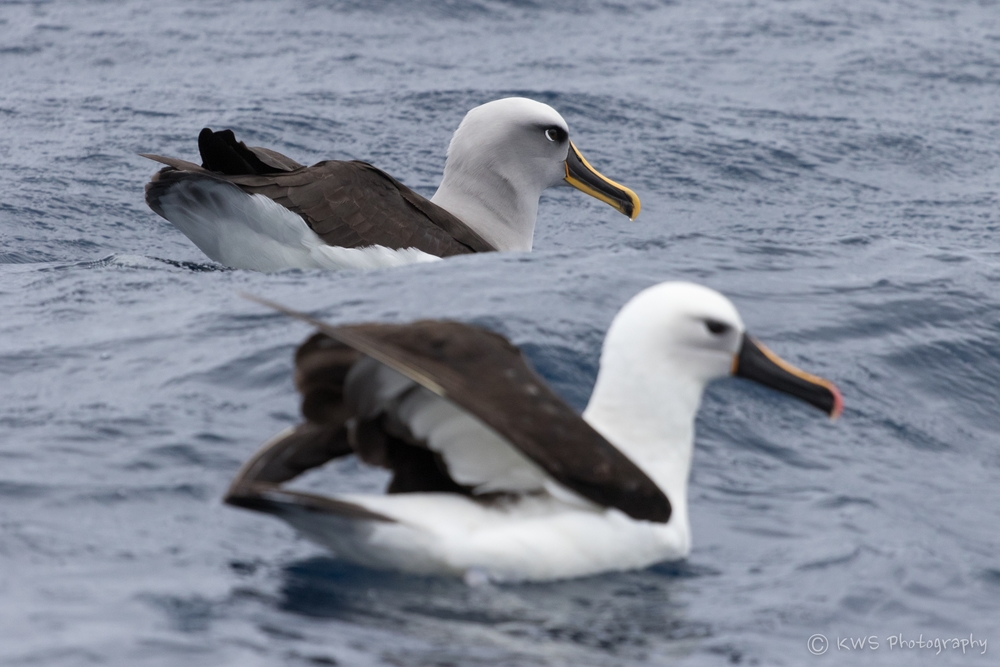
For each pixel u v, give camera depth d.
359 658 6.54
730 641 7.12
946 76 29.00
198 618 6.91
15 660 6.34
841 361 12.18
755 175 22.42
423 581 7.26
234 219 14.96
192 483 8.88
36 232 18.42
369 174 15.62
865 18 33.97
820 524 8.95
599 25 32.66
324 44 29.83
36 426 9.78
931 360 12.48
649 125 24.39
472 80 26.83
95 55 28.72
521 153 17.16
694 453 10.14
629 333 8.13
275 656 6.52
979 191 22.08
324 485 8.94
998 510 9.63
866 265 15.03
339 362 7.14
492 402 6.87
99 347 11.75
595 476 7.18
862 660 7.11
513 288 13.09
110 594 7.18
